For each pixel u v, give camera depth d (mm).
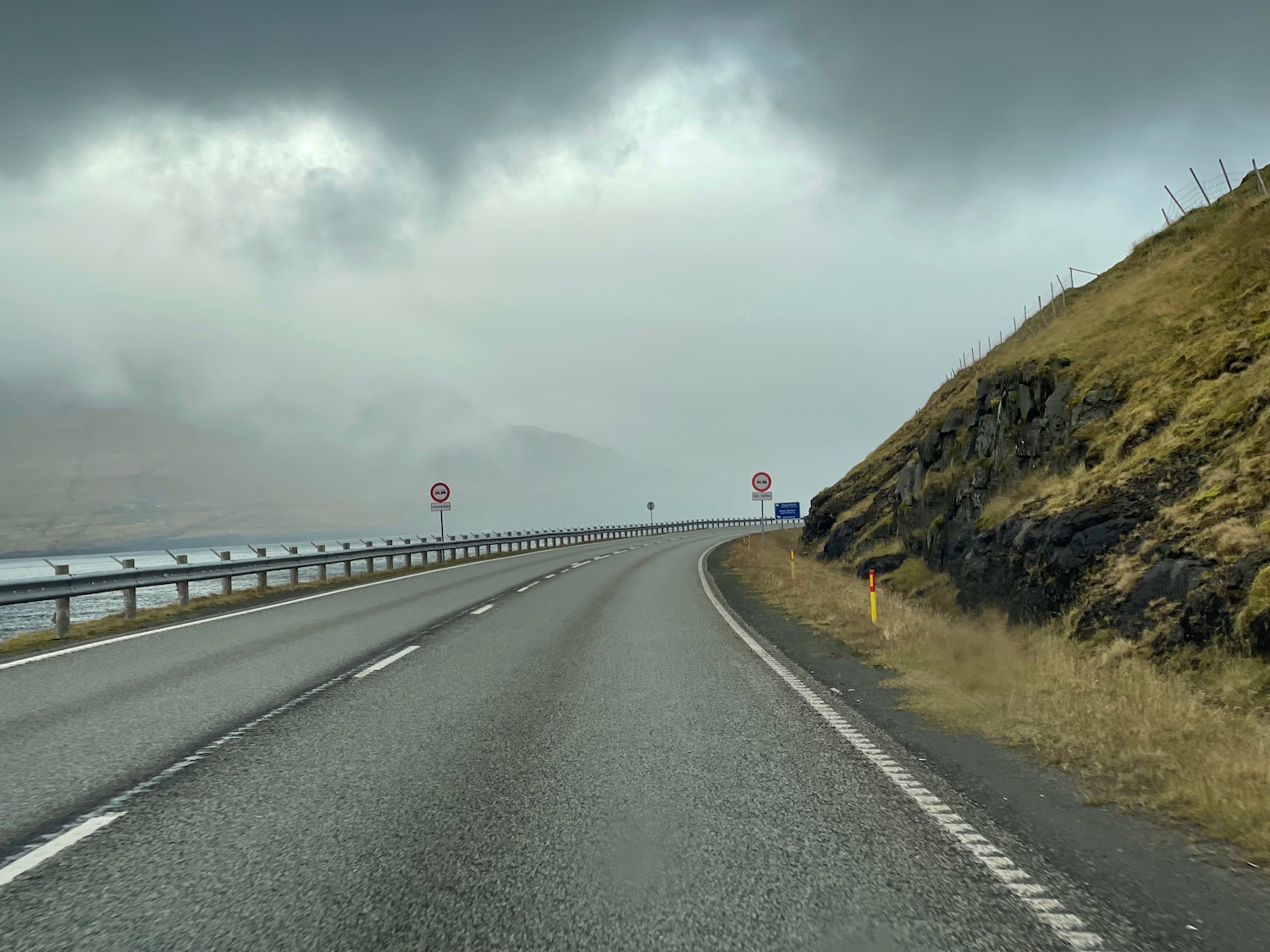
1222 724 6059
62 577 13211
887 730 6656
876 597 16250
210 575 18109
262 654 10742
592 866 3910
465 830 4398
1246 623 7324
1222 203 25281
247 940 3201
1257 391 11023
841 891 3621
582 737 6434
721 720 6996
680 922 3332
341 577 24953
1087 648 9211
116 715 7309
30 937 3230
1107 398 16047
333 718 7145
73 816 4691
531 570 28531
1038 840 4246
